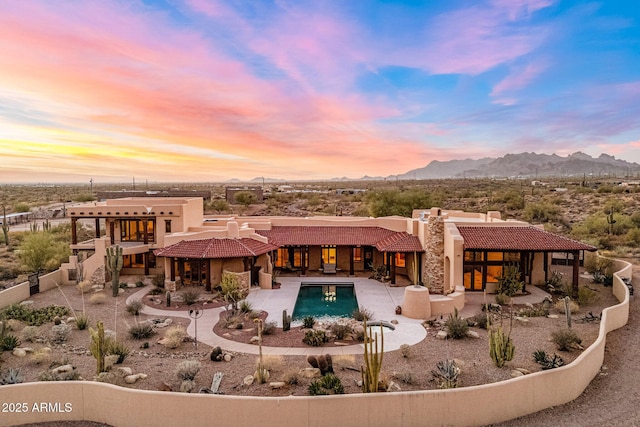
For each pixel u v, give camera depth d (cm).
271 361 1800
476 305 2770
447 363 1667
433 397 1391
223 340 2161
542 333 2186
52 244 4134
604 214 6372
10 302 2830
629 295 2750
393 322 2416
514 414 1457
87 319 2383
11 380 1580
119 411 1422
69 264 3444
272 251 3716
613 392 1617
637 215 5700
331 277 3669
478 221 3672
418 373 1731
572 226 6097
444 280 3170
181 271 3288
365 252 3938
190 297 2831
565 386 1541
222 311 2675
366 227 4006
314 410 1359
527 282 3244
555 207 7381
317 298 3134
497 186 15000
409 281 3509
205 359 1902
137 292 3159
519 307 2697
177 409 1378
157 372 1750
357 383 1603
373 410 1377
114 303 2872
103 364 1716
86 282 3234
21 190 19888
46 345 2070
